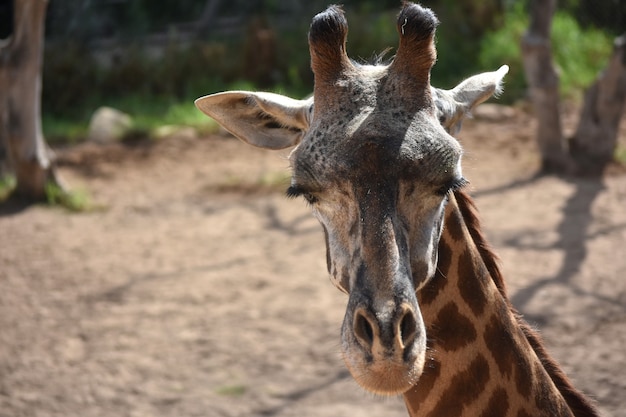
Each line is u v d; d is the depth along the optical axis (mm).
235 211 18438
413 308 4523
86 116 26312
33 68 18125
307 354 11758
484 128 23547
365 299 4516
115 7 32875
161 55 30250
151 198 19469
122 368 11570
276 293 13906
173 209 18672
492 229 16188
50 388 11078
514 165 20406
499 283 5766
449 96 5430
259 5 33688
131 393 10922
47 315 13344
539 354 5871
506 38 28422
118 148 23516
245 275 14734
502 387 5379
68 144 24000
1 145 20000
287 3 33531
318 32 4902
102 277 14812
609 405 9844
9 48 18031
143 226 17562
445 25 29375
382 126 4723
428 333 5410
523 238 15633
